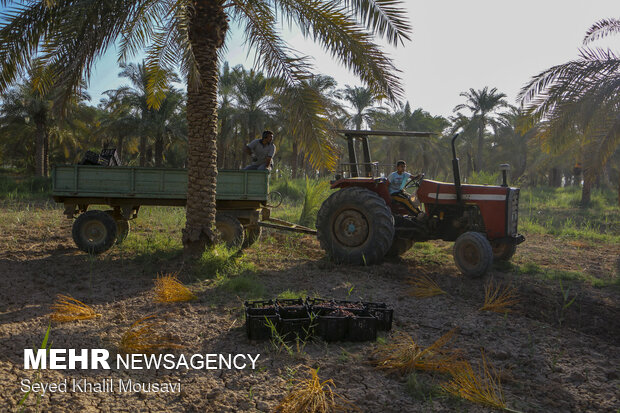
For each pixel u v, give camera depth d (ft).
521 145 125.29
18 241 26.18
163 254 22.29
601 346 13.00
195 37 20.45
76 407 8.88
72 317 13.61
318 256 24.56
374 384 10.13
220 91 99.91
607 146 35.83
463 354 11.85
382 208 21.45
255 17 22.81
